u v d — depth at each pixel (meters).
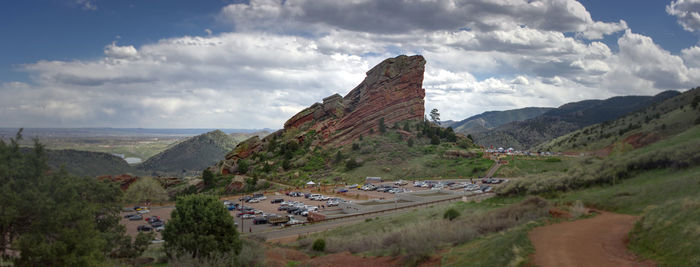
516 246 21.28
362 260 28.98
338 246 37.09
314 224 69.25
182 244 28.36
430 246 26.86
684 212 20.91
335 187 126.56
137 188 119.00
